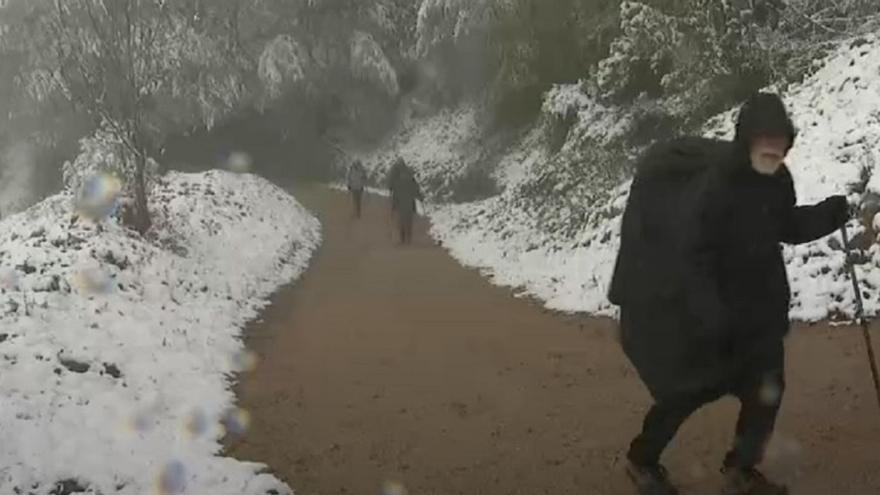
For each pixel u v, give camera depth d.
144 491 5.80
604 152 19.59
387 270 17.66
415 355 9.95
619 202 15.45
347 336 11.14
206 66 35.06
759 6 19.98
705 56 18.53
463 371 9.10
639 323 5.10
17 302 10.16
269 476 6.16
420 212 31.34
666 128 19.23
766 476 5.66
